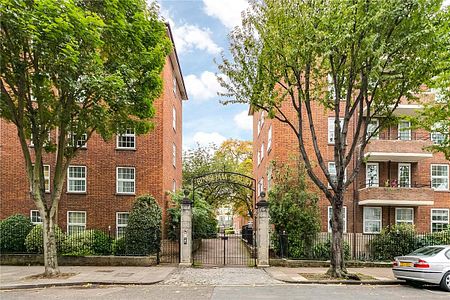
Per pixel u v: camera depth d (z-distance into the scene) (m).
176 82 32.00
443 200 25.52
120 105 14.91
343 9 13.08
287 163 21.91
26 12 11.59
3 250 20.06
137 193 24.02
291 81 16.17
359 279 14.66
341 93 16.81
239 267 18.06
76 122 15.98
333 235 15.48
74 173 23.89
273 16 14.72
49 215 15.16
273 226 21.34
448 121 17.83
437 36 13.77
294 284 13.92
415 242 20.50
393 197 23.38
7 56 13.25
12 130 23.95
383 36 13.79
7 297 11.12
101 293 11.85
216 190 39.69
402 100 23.84
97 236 20.44
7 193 23.55
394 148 24.12
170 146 28.12
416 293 12.23
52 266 15.00
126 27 14.33
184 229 18.75
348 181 15.66
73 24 12.33
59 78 13.27
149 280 14.19
